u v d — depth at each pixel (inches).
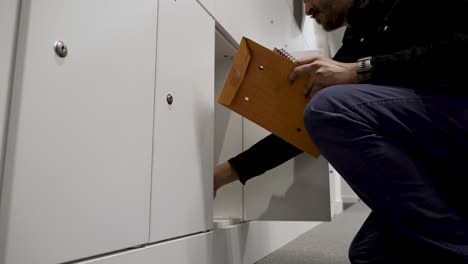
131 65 24.2
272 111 35.4
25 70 16.5
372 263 30.7
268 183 45.6
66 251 18.2
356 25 34.1
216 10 39.7
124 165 22.9
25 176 16.2
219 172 39.4
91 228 19.9
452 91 25.5
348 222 102.8
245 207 46.1
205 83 36.1
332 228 89.0
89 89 20.3
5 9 16.3
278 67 32.6
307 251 57.4
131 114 23.9
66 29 18.9
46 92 17.5
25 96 16.4
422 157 26.4
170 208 28.0
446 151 25.2
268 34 59.8
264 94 34.8
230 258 39.4
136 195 24.0
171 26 29.9
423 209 24.0
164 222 27.0
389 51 29.4
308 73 31.1
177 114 30.0
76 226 18.9
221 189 47.4
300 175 44.6
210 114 36.8
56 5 18.4
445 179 26.5
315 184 44.0
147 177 25.3
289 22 74.7
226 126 48.6
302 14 86.2
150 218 25.4
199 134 33.9
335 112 26.0
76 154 19.1
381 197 25.1
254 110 35.9
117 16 23.0
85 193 19.6
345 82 28.9
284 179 45.1
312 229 87.0
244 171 39.5
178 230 29.0
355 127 25.4
